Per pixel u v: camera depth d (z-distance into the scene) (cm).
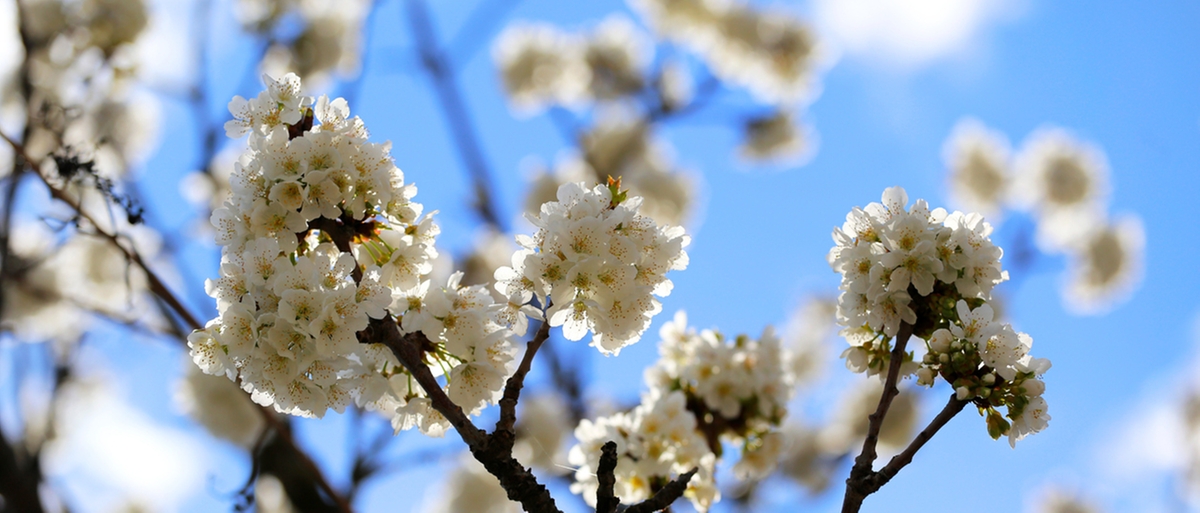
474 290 231
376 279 217
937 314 228
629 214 223
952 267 229
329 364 214
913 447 212
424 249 232
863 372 249
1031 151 1120
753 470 354
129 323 483
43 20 684
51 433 717
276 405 220
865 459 214
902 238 230
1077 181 1074
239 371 219
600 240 215
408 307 226
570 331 228
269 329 209
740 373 351
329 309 208
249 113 231
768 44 1055
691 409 352
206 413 747
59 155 366
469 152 820
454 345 223
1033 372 221
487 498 788
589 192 226
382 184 222
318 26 849
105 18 691
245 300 215
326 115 231
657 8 1048
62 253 745
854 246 241
